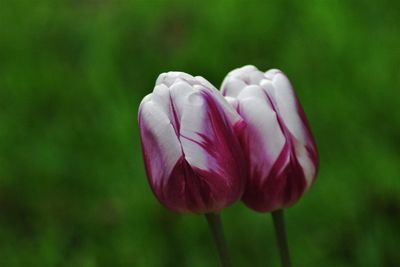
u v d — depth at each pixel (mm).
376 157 1161
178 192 794
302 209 1142
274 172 804
